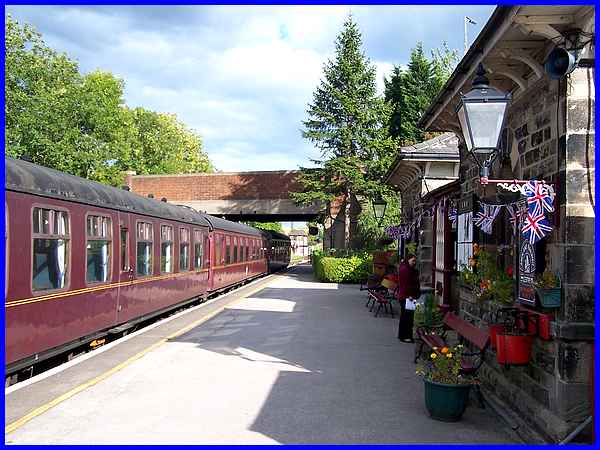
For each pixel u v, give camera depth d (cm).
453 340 1028
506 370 670
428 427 589
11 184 700
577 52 507
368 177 3097
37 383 748
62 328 830
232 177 4012
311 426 589
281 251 4266
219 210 4000
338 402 676
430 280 1644
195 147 7650
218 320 1385
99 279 973
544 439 530
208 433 564
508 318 637
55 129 3475
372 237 2969
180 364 873
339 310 1591
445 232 1338
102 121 3825
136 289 1166
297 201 3284
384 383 766
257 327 1267
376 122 3166
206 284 1838
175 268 1473
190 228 1639
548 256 563
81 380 765
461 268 984
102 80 4547
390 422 604
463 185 1002
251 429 578
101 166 3834
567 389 512
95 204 954
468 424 600
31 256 741
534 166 621
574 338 511
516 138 682
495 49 588
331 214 3678
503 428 586
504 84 696
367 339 1115
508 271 680
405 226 1900
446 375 611
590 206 522
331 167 3069
